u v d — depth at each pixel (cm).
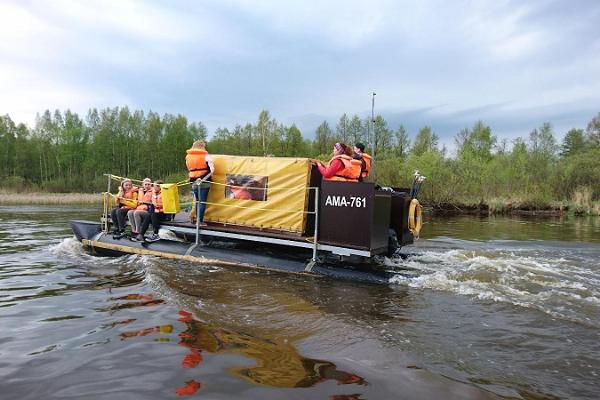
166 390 326
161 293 592
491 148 4581
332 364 372
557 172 3084
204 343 419
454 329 457
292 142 5856
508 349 407
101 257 886
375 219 687
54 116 6856
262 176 801
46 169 6512
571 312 512
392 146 5156
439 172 2828
